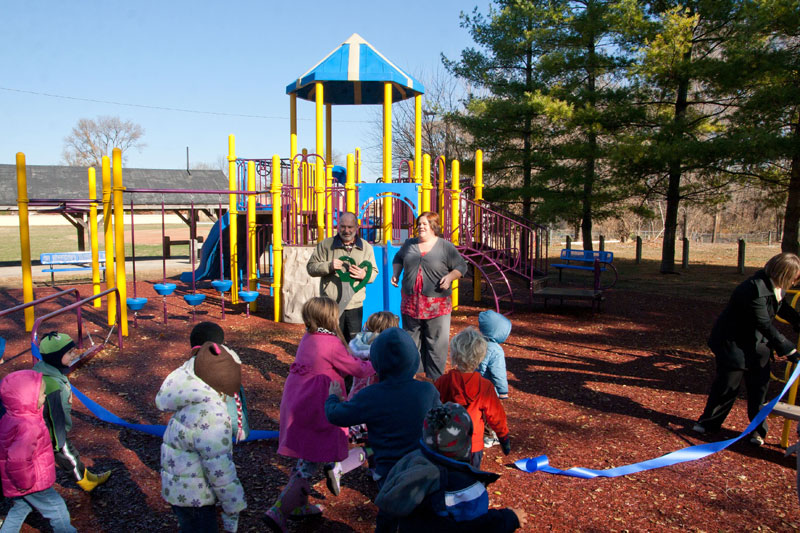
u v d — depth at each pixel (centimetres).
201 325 294
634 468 396
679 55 1427
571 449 440
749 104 1309
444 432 213
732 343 445
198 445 262
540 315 1023
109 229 812
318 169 886
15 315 981
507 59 1917
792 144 1243
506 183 2127
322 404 310
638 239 2030
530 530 323
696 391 587
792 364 445
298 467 311
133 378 605
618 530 325
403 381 270
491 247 1122
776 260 420
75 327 863
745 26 1334
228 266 1304
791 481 387
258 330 845
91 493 360
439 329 497
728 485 380
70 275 1608
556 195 1783
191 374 269
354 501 359
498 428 324
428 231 493
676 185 1669
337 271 525
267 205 1180
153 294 1210
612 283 1479
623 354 744
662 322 961
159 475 387
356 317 536
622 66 1691
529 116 1797
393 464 263
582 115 1619
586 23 1648
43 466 288
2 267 1839
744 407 539
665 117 1608
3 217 5284
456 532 212
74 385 578
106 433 457
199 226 5484
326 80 1000
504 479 387
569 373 653
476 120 1875
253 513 338
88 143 7100
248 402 535
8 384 282
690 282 1511
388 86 1004
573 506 351
